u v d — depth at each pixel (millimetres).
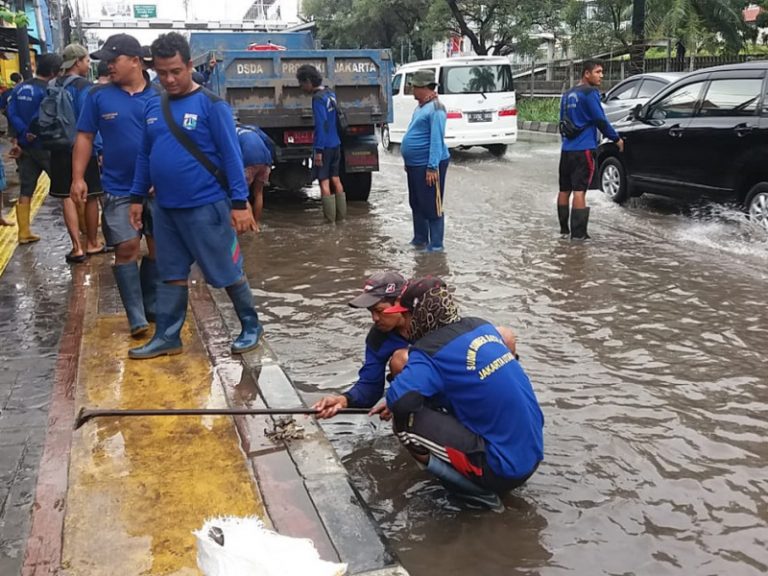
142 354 4547
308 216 9422
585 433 3834
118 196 4762
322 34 35875
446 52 36094
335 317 5602
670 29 18031
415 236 7684
